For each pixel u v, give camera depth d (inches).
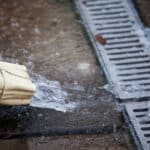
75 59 98.5
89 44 102.5
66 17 108.7
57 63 97.0
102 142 83.8
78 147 82.4
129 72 96.8
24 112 86.2
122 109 89.2
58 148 82.0
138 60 99.8
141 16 111.0
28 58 97.3
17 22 105.7
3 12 108.0
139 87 93.7
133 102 90.8
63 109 87.9
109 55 100.4
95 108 88.8
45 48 100.0
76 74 95.3
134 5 114.0
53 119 85.8
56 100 89.5
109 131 85.7
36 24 105.7
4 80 79.2
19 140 82.5
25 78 82.5
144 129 86.2
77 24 107.1
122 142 84.2
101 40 103.5
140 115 88.6
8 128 83.4
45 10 109.9
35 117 85.7
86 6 112.6
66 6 112.0
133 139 84.7
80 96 90.9
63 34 104.0
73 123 85.6
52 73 94.8
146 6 113.3
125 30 107.0
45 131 83.9
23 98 81.4
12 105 82.7
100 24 107.9
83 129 85.0
